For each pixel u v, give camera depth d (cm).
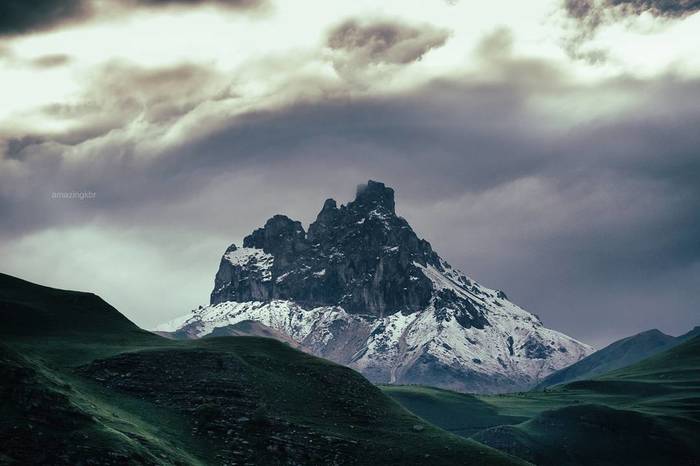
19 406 18312
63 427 18275
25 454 17175
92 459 17638
